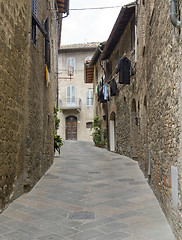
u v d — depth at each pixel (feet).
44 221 16.12
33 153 25.72
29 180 23.50
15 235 13.93
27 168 23.44
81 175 31.73
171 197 14.40
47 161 35.58
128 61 42.75
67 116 119.96
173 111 13.94
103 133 74.59
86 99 119.96
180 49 11.79
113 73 57.82
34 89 26.48
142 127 31.55
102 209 18.39
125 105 49.93
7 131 18.93
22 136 22.89
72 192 23.48
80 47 117.39
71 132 120.06
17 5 20.99
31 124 24.85
